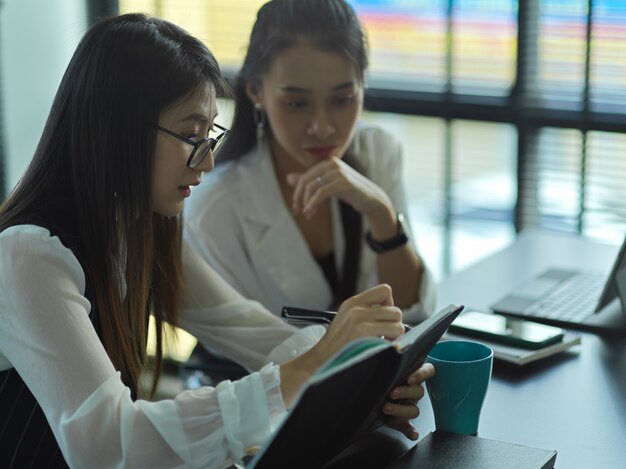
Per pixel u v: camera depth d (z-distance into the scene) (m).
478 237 3.51
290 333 1.61
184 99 1.28
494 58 3.34
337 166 1.89
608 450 1.25
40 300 1.20
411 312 1.86
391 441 1.28
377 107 3.56
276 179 2.03
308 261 2.01
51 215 1.29
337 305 2.06
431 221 3.58
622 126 3.18
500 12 3.29
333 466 1.21
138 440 1.16
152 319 1.57
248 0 3.65
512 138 3.37
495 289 1.96
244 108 1.99
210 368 2.07
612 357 1.58
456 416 1.26
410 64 3.49
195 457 1.17
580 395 1.42
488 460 1.16
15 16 3.58
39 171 1.31
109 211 1.29
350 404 1.08
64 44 3.72
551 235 2.36
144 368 1.44
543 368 1.53
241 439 1.18
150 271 1.38
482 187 3.47
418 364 1.22
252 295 2.03
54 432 1.18
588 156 3.26
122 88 1.26
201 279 1.62
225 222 2.00
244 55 1.99
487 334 1.61
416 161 3.55
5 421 1.29
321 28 1.81
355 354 1.03
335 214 2.04
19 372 1.22
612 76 3.18
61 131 1.31
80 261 1.29
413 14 3.44
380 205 1.93
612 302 1.84
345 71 1.83
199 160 1.31
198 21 3.73
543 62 3.28
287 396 1.21
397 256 1.96
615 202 3.26
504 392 1.44
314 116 1.86
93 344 1.21
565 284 1.94
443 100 3.44
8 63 3.59
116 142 1.27
